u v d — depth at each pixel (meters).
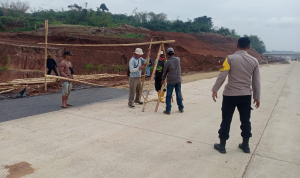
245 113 4.36
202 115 6.86
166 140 4.94
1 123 5.57
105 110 7.03
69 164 3.82
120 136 5.04
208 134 5.36
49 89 10.32
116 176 3.53
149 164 3.92
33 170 3.61
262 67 33.41
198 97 9.43
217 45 52.19
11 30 36.50
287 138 5.25
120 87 11.41
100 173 3.60
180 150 4.49
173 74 6.71
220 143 4.46
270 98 9.59
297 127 6.02
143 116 6.55
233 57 4.25
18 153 4.12
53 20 41.41
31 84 11.10
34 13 50.78
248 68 4.22
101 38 30.02
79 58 25.78
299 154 4.47
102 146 4.52
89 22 40.12
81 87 11.00
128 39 30.70
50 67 12.44
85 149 4.37
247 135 4.38
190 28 56.94
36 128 5.32
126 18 56.28
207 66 29.55
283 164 4.07
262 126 6.04
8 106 7.16
